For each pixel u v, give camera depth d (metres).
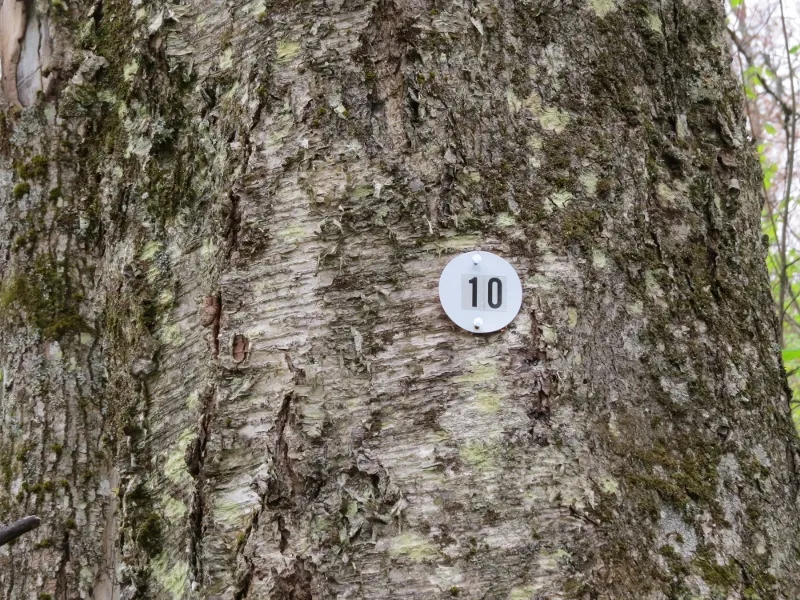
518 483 0.64
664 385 0.69
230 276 0.68
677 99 0.75
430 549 0.63
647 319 0.70
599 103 0.71
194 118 0.76
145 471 0.76
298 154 0.68
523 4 0.71
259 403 0.66
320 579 0.63
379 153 0.68
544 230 0.68
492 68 0.69
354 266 0.67
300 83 0.69
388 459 0.64
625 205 0.70
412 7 0.69
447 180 0.67
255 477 0.65
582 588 0.63
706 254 0.73
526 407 0.65
